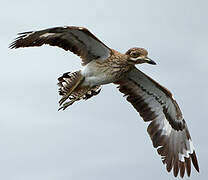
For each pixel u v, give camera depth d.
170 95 16.53
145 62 15.76
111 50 15.68
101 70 15.73
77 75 15.77
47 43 15.12
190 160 16.52
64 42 15.30
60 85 15.84
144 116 16.88
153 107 16.86
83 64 15.73
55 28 14.60
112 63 15.73
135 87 16.81
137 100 16.89
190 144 16.56
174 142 16.66
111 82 16.02
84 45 15.45
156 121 16.83
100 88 16.12
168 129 16.73
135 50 15.79
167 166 16.52
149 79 16.41
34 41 14.88
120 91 16.91
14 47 14.73
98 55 15.72
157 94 16.72
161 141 16.70
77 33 15.00
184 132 16.62
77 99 15.89
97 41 15.23
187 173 16.48
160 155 16.59
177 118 16.66
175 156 16.56
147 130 16.83
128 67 15.91
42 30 14.57
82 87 15.89
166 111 16.75
